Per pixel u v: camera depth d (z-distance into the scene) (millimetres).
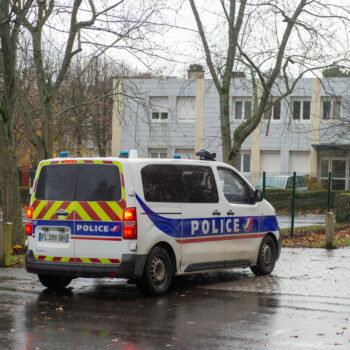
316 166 46812
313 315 9211
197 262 11453
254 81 19375
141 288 10562
